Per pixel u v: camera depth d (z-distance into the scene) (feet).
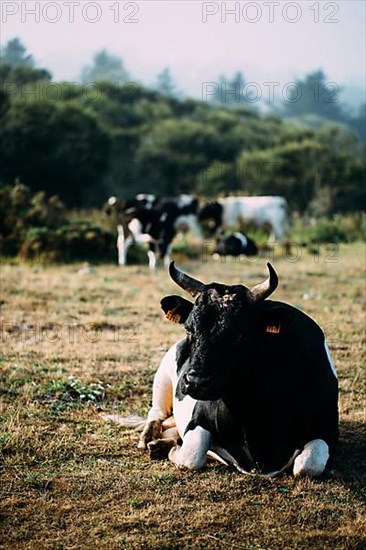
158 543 18.75
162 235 68.23
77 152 131.64
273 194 140.67
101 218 79.97
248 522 19.90
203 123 197.57
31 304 46.62
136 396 30.12
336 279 58.13
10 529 19.27
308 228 93.91
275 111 293.64
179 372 24.89
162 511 20.25
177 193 149.38
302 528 19.72
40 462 23.29
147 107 201.98
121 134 167.32
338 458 24.30
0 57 208.13
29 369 32.63
